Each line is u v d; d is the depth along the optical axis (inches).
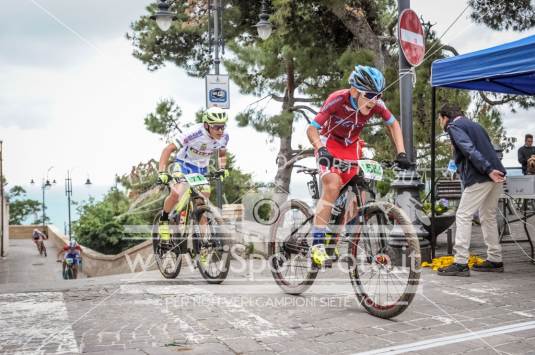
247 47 549.3
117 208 516.4
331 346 117.2
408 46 231.8
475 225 379.2
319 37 506.3
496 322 134.3
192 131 209.0
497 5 354.3
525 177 223.1
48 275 837.2
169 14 369.7
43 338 127.7
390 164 153.3
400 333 125.8
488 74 205.5
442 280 192.9
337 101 151.3
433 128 237.3
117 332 131.8
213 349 116.3
